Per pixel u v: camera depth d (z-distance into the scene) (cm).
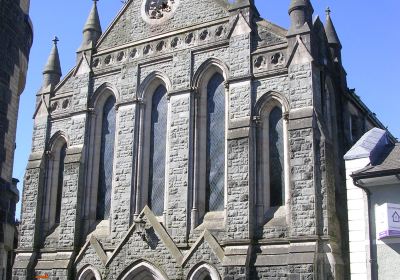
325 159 3083
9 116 1702
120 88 4009
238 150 3338
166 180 3612
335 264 2942
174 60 3822
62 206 3950
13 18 1755
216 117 3644
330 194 3066
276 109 3422
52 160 4234
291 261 2962
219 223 3384
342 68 3903
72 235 3834
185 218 3466
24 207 4125
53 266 3791
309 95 3219
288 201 3158
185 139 3612
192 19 3856
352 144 3759
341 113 3728
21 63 1823
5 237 1666
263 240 3159
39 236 4050
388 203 2378
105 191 3953
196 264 3225
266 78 3425
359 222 2462
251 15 3591
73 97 4206
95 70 4175
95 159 4041
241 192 3262
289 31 3388
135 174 3772
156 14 4038
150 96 3956
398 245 2341
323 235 2988
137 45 4031
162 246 3353
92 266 3647
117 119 3953
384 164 2488
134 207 3709
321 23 3653
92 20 4347
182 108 3688
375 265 2369
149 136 3878
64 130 4225
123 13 4203
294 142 3162
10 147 1712
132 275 3431
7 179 1684
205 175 3569
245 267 3086
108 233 3759
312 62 3266
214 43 3684
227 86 3559
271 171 3344
